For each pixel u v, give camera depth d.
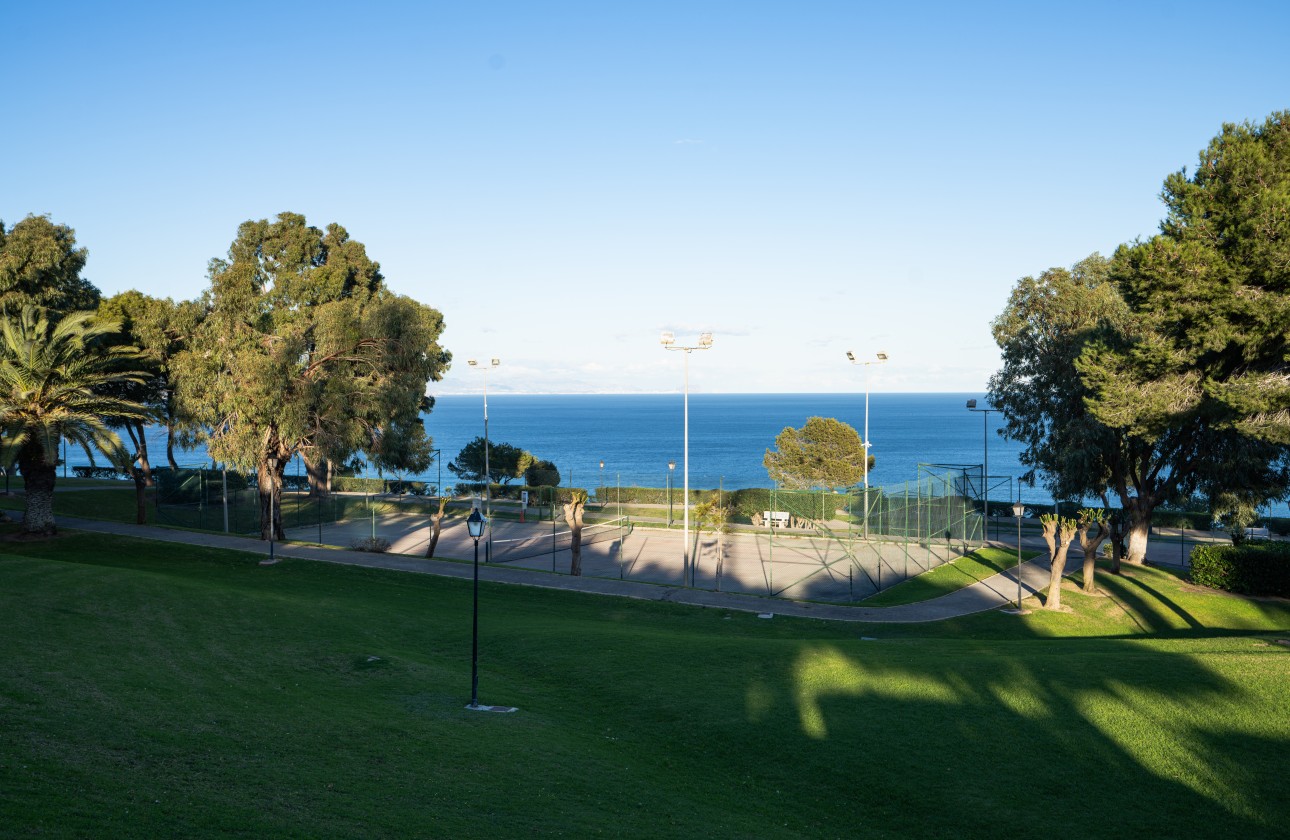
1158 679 18.59
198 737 13.73
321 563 38.03
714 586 38.84
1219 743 15.45
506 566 40.47
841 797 14.25
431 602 31.42
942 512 51.09
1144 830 12.92
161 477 54.84
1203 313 26.61
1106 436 38.81
